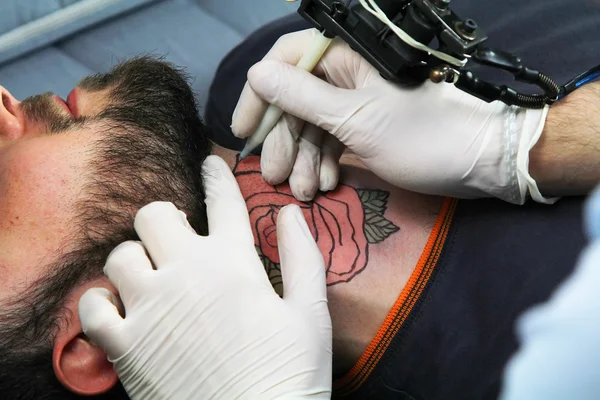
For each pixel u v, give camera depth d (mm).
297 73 934
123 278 840
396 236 1006
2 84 1601
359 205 1032
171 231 866
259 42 1377
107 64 1655
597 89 937
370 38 827
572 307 672
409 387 949
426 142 899
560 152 889
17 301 871
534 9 1179
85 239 896
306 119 950
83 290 890
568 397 620
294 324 844
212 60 1675
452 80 811
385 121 910
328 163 1029
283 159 998
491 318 912
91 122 969
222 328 824
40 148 938
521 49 1111
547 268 907
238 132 1004
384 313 966
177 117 1008
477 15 1209
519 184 895
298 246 916
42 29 1658
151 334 826
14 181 915
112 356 833
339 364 1002
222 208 930
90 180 922
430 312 941
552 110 905
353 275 982
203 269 846
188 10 1769
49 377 870
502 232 952
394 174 938
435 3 767
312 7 866
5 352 858
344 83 984
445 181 915
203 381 816
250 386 807
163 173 954
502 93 828
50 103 1003
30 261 885
